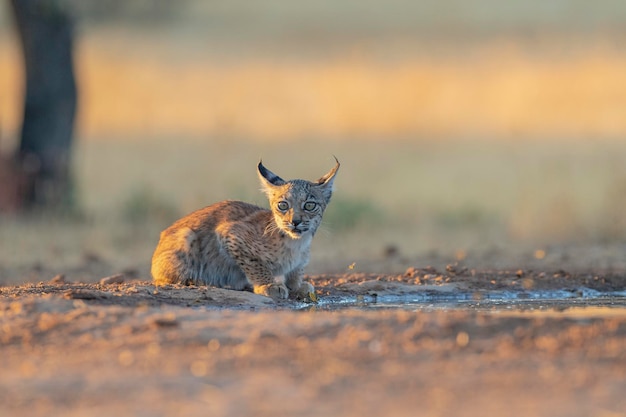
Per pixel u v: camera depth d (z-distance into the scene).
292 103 152.38
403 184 96.56
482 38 195.25
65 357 29.92
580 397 25.78
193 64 183.75
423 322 32.47
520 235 70.44
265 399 25.69
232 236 42.53
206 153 117.75
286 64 182.50
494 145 120.69
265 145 124.44
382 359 29.14
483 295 46.28
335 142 126.50
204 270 44.12
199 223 44.28
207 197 80.62
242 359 29.14
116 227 74.38
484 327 32.06
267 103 152.88
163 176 98.31
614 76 154.62
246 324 32.91
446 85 155.00
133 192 83.94
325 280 49.12
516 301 44.38
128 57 184.38
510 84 153.25
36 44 83.56
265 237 42.94
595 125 129.25
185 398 25.78
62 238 69.50
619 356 29.31
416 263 59.16
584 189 83.81
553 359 29.17
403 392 26.25
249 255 42.75
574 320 33.03
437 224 77.38
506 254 62.31
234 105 151.12
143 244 68.62
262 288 42.34
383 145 123.81
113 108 150.50
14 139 96.06
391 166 107.88
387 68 173.00
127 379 27.42
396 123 135.50
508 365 28.58
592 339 30.94
